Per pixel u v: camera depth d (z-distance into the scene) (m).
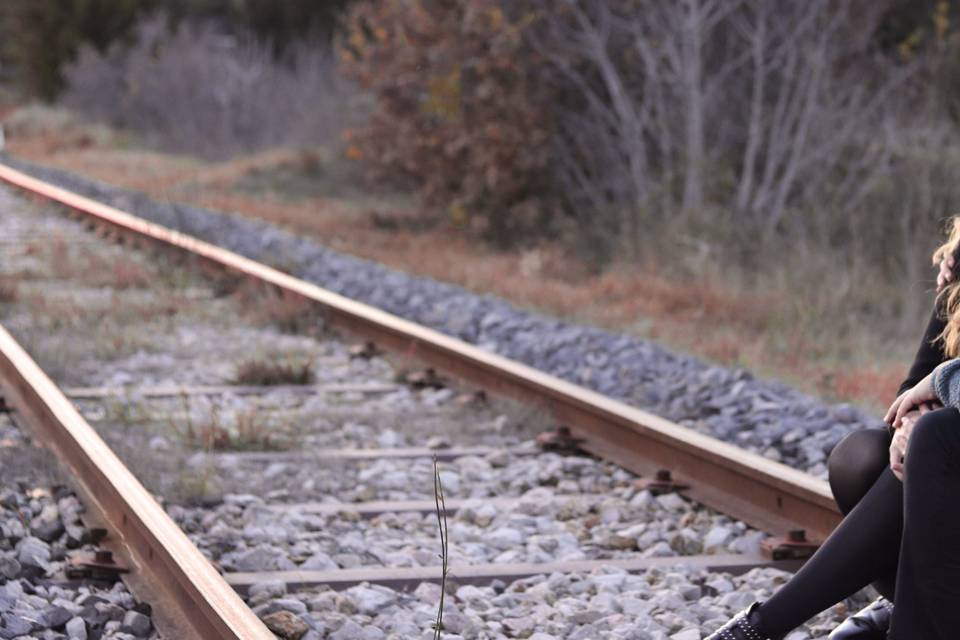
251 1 64.38
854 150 24.12
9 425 10.13
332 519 8.52
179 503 8.68
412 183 30.62
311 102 47.78
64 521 7.86
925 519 4.86
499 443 10.63
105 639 6.20
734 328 17.00
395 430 11.02
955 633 4.87
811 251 21.14
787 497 8.16
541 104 27.27
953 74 23.73
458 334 15.52
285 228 27.11
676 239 21.97
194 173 39.44
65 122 55.00
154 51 60.53
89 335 14.43
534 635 6.37
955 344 5.18
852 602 6.79
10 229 24.03
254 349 14.20
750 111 25.94
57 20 66.00
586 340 14.55
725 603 6.88
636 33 25.17
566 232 25.75
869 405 12.53
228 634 5.54
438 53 27.70
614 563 7.62
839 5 24.14
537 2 26.81
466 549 7.95
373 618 6.66
